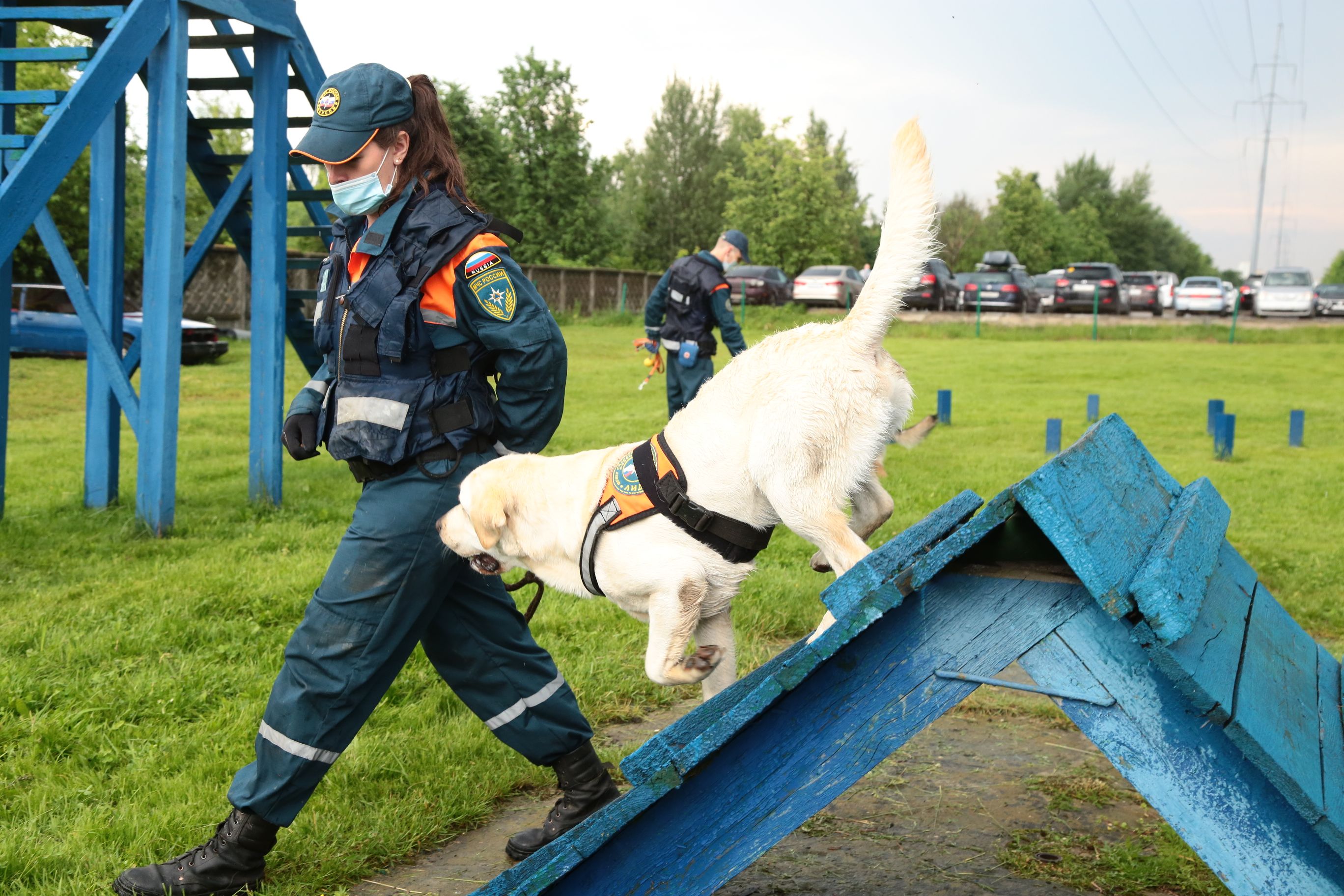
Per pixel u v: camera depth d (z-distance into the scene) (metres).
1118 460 2.39
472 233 2.68
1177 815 1.87
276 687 2.66
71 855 2.75
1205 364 20.33
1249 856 1.83
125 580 5.32
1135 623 1.85
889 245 2.73
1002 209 61.12
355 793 3.19
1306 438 11.91
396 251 2.67
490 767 3.38
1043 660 1.96
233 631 4.57
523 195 41.03
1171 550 1.92
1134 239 90.69
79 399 14.23
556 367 2.79
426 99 2.78
